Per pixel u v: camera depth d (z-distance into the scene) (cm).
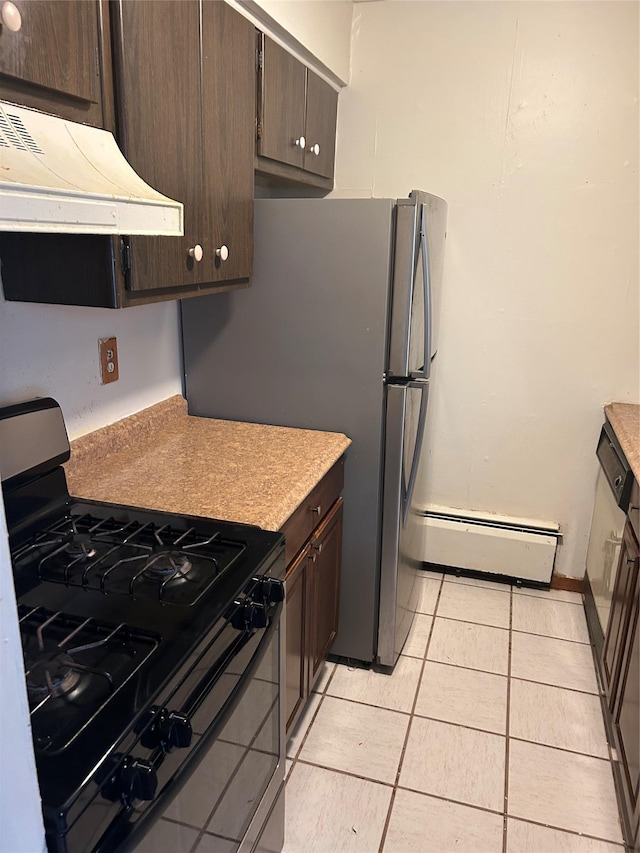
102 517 142
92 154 108
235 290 190
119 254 127
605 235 247
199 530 135
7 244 134
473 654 241
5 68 94
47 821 68
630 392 260
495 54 242
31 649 95
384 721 207
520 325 264
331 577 208
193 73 143
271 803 148
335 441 199
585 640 251
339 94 264
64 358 163
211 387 220
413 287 195
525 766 190
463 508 293
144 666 92
